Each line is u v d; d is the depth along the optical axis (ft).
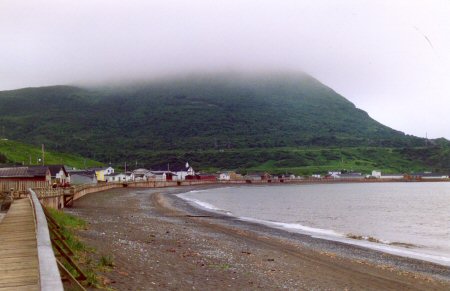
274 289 58.49
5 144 568.82
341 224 183.21
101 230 100.89
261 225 163.84
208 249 90.27
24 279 34.63
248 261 79.66
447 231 163.73
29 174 275.39
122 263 59.00
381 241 131.03
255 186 645.92
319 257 94.38
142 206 224.94
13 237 55.11
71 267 45.98
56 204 150.10
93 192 307.17
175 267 63.82
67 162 612.29
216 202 308.19
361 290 65.16
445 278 80.69
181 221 159.22
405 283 73.67
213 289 53.62
